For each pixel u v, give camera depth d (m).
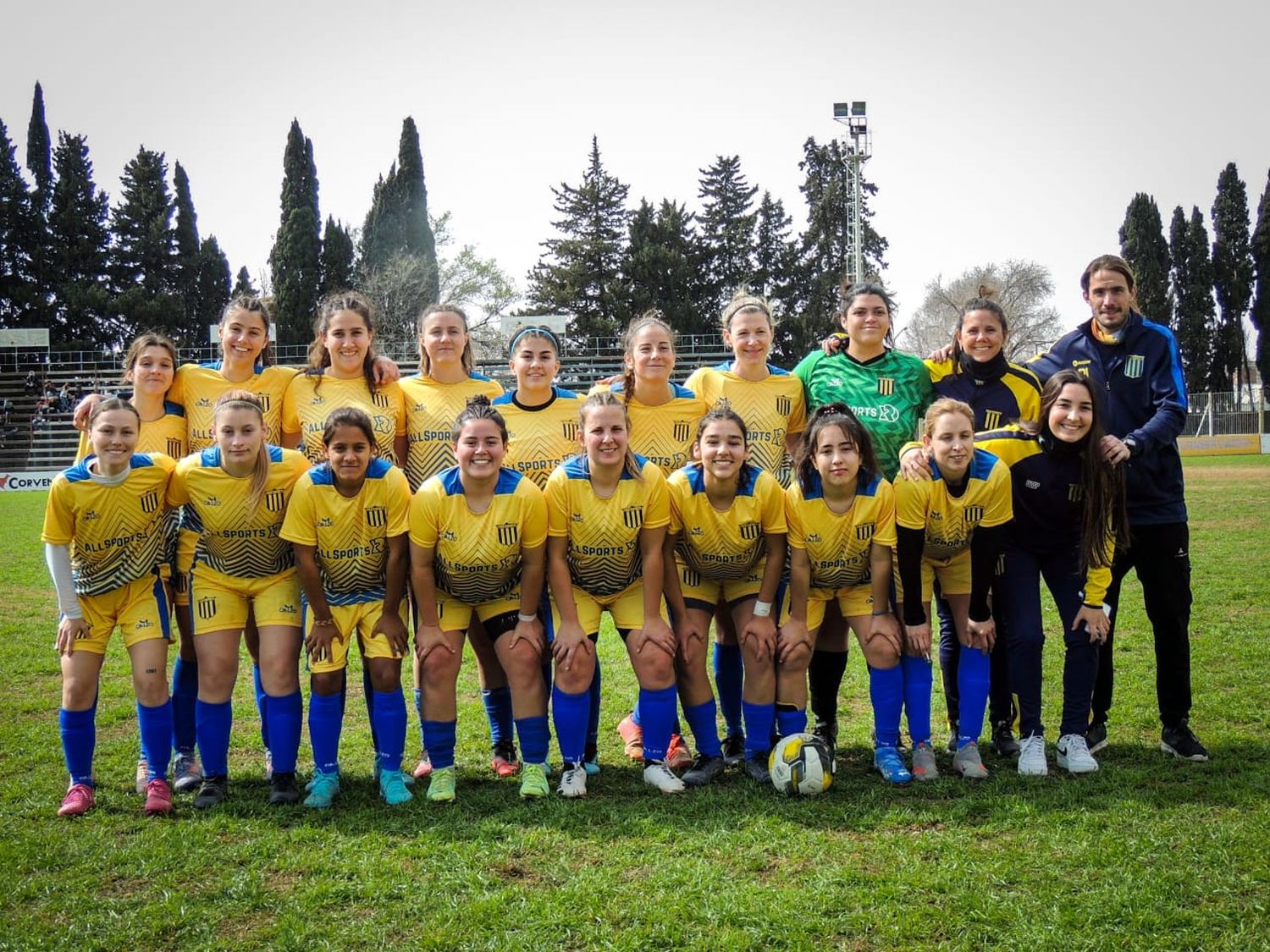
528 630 5.25
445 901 3.78
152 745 5.03
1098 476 5.29
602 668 8.18
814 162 55.06
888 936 3.47
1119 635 8.71
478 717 6.69
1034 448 5.48
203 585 5.15
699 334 48.94
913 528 5.30
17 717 6.66
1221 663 7.37
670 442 6.07
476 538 5.12
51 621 10.14
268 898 3.83
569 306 49.25
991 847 4.21
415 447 6.11
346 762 5.78
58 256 50.75
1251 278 53.41
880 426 6.09
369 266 52.56
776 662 5.50
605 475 5.23
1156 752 5.56
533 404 5.98
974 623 5.46
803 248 52.41
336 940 3.51
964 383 6.09
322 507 5.04
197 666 5.40
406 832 4.55
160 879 4.05
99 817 4.80
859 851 4.21
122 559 5.09
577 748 5.18
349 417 4.98
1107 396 5.85
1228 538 14.15
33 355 47.88
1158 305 52.88
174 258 53.75
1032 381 6.01
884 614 5.45
